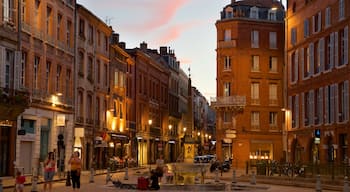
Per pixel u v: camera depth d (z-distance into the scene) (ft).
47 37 137.59
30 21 127.24
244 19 228.63
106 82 195.42
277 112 228.02
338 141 146.30
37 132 131.34
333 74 150.41
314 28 166.61
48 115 138.62
